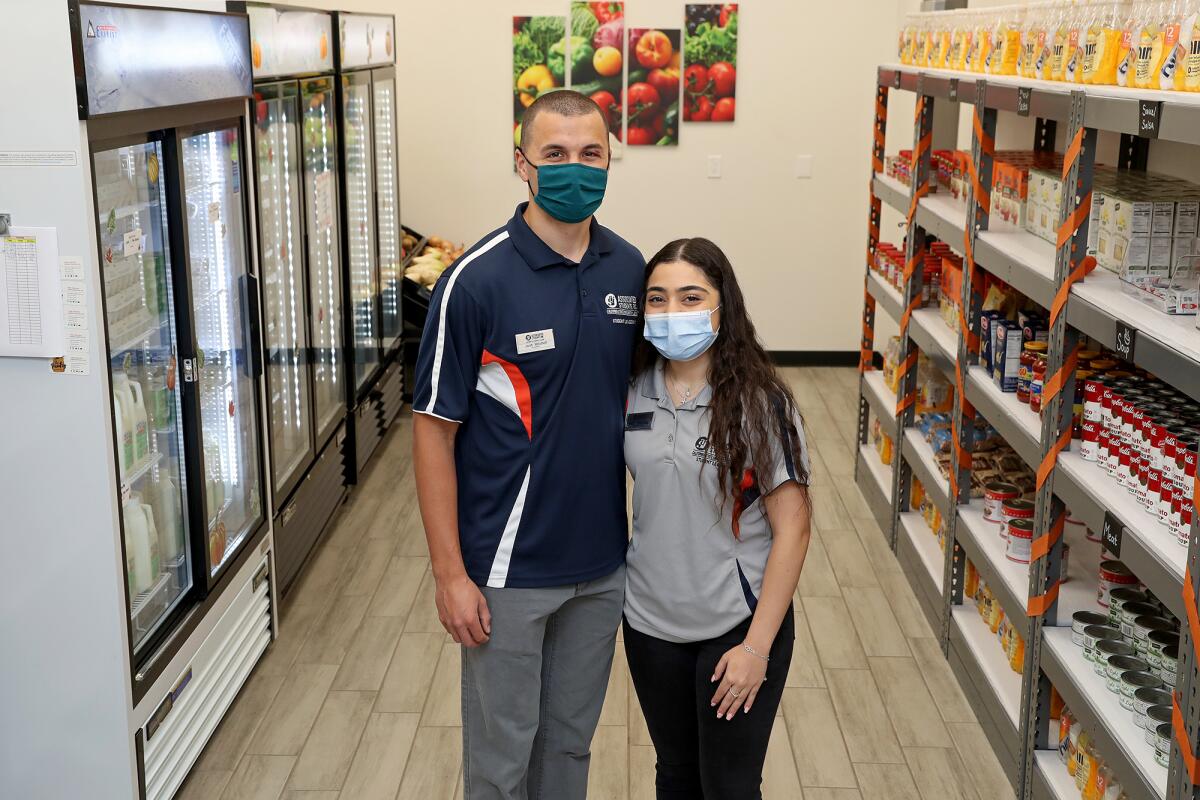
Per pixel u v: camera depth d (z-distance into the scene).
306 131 4.62
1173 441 2.38
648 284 2.28
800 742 3.51
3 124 2.53
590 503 2.33
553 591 2.35
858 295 8.02
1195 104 2.10
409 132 7.81
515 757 2.42
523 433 2.28
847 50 7.63
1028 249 3.45
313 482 4.72
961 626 3.87
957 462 3.95
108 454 2.70
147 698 2.94
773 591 2.25
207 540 3.38
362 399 5.76
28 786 2.87
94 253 2.61
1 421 2.69
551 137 2.16
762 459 2.21
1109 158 4.08
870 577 4.75
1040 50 3.38
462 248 7.96
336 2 6.77
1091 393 2.85
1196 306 2.43
